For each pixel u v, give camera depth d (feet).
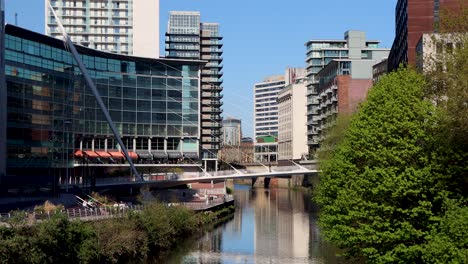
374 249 130.31
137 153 447.83
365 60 537.24
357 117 165.37
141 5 580.71
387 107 140.26
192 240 254.47
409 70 153.89
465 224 104.88
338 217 147.74
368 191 134.92
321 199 192.95
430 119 133.18
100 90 428.15
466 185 126.00
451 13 135.03
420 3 311.27
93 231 177.78
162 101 456.45
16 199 246.47
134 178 365.81
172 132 457.68
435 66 135.44
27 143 341.62
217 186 477.36
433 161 129.18
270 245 241.55
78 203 273.75
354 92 504.02
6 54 326.03
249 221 328.70
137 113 446.60
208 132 578.25
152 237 213.66
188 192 409.08
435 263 111.65
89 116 413.18
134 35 579.48
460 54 122.31
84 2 577.02
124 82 442.09
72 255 166.81
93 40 575.79
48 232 160.04
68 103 381.60
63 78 375.66
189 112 462.19
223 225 309.22
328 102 545.03
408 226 125.49
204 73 643.45
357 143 143.23
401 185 127.65
